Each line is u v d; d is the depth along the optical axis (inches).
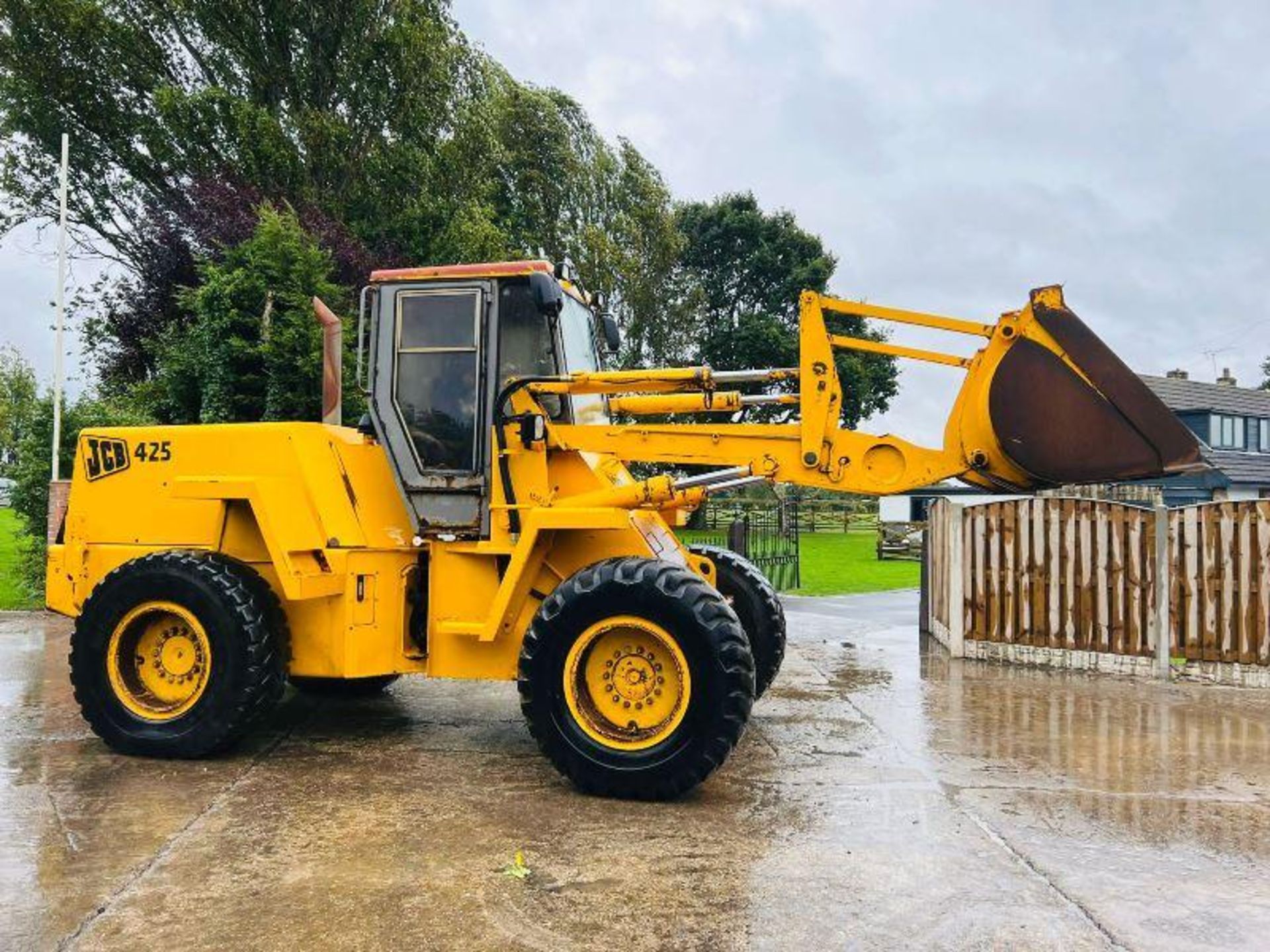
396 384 202.8
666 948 111.5
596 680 173.6
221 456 205.9
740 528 454.3
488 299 199.9
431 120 831.7
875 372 1456.7
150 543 214.5
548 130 1211.9
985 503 326.6
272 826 151.9
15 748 199.0
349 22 789.2
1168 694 271.4
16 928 114.7
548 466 198.2
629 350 1327.5
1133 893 129.7
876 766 193.5
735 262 1552.7
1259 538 283.6
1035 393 184.9
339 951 109.9
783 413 327.3
